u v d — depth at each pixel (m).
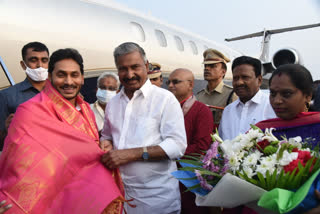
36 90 2.77
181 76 2.69
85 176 1.54
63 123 1.58
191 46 10.05
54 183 1.45
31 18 5.32
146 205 1.80
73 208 1.44
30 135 1.47
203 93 3.59
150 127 1.81
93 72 6.17
